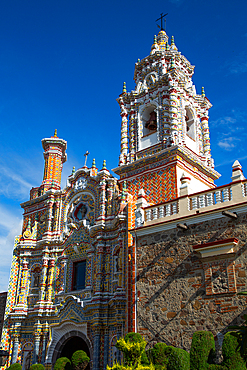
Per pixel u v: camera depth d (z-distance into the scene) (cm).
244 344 1094
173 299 1620
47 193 3192
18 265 3153
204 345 1368
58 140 3550
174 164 2541
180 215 1747
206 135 3016
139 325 1697
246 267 1443
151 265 1752
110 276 2561
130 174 2747
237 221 1525
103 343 2400
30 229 3180
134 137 2919
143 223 1900
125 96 3067
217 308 1473
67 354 2720
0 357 2894
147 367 1264
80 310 2577
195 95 3066
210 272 1530
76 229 2898
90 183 2955
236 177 1608
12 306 3023
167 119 2747
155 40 3262
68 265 2867
